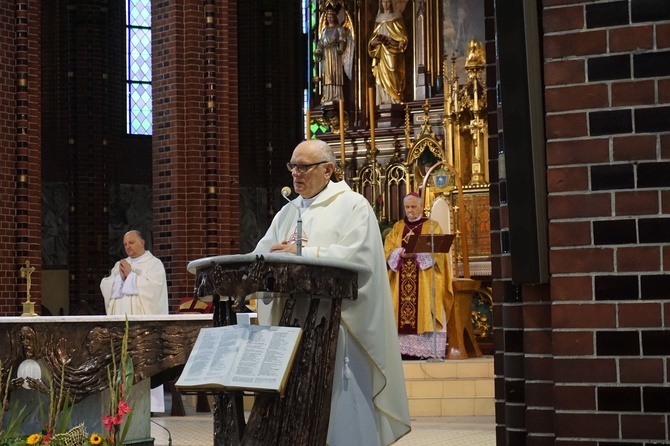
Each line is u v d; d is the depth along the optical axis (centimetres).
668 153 544
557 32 562
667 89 546
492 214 688
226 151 1955
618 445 540
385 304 655
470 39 2280
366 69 2359
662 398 536
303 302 621
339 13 2398
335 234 662
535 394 585
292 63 2956
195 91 1936
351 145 2306
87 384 933
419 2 2317
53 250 2644
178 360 963
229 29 2005
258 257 542
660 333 539
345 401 629
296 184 681
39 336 925
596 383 545
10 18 1747
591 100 555
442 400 1433
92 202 2686
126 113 2794
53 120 2697
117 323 948
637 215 545
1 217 1716
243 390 545
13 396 973
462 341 1603
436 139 2158
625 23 553
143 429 1013
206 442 1153
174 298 1914
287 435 558
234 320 603
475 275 1986
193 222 1923
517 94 570
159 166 1945
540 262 575
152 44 1966
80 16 2714
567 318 552
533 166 573
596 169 552
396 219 2211
